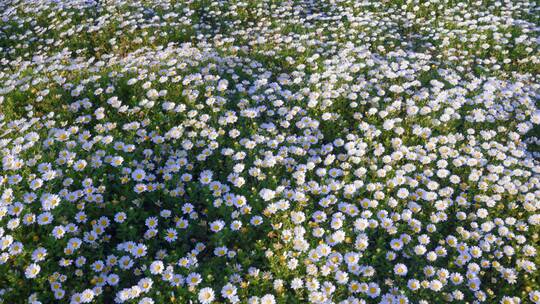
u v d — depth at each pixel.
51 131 1.05
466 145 1.12
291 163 1.04
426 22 1.89
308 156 1.09
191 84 1.28
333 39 1.77
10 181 0.89
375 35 1.74
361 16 1.95
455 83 1.33
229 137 1.12
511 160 1.05
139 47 1.73
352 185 0.96
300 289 0.78
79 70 1.34
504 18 1.82
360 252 0.82
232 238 0.89
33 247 0.79
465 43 1.71
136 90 1.25
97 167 0.96
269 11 2.02
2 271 0.75
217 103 1.19
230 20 1.98
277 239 0.87
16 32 1.86
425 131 1.13
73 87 1.26
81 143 1.03
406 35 1.86
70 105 1.17
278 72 1.48
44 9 1.95
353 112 1.25
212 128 1.10
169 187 0.98
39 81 1.25
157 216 0.91
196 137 1.10
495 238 0.88
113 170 0.98
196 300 0.74
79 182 0.94
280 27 1.81
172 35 1.78
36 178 0.92
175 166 0.99
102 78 1.29
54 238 0.80
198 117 1.17
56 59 1.53
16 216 0.83
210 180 0.98
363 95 1.26
